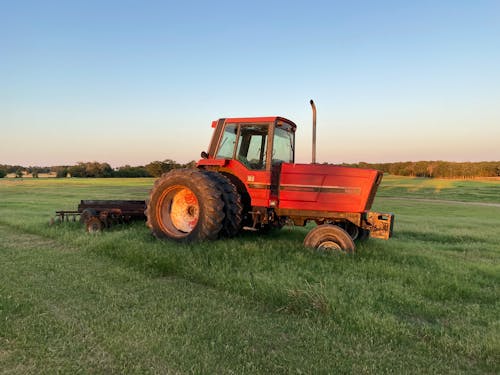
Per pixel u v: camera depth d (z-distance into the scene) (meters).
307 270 4.55
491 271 5.03
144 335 2.95
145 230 7.31
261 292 3.88
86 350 2.73
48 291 3.96
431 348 2.87
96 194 27.02
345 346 2.86
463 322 3.33
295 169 6.09
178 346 2.80
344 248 5.47
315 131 6.43
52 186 40.31
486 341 2.87
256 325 3.22
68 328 3.08
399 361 2.65
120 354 2.66
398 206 24.38
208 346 2.82
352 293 3.83
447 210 21.50
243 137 6.63
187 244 5.92
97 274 4.60
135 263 5.02
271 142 6.25
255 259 5.01
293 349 2.80
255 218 6.34
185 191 6.61
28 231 7.95
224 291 4.08
